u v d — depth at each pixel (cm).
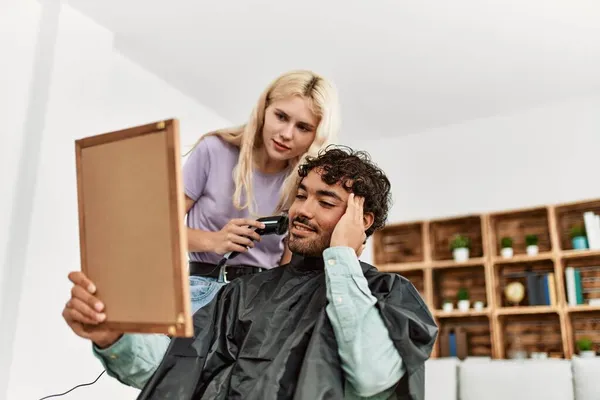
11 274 302
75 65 346
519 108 463
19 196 312
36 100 328
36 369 300
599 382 326
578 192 434
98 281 97
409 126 498
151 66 412
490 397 352
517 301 432
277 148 191
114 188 96
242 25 363
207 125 473
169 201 89
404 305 117
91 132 351
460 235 471
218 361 122
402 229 501
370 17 349
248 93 450
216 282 174
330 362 108
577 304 407
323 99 190
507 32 359
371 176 135
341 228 122
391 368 106
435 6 336
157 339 118
